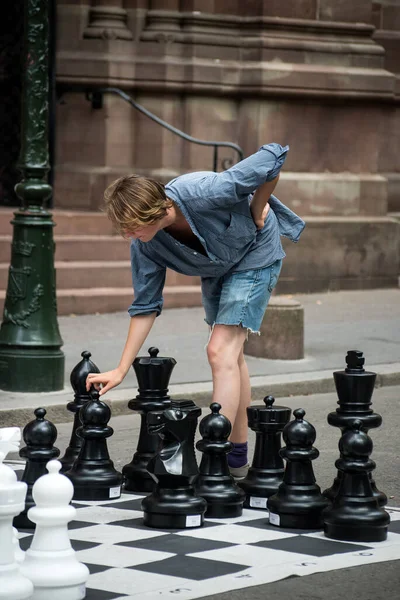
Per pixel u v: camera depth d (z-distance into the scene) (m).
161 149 21.67
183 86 21.66
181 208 8.10
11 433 6.71
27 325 13.15
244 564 6.83
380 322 19.17
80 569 6.16
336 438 11.65
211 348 8.69
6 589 5.66
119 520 7.89
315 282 22.81
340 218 23.19
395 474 9.97
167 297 20.23
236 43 22.12
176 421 7.61
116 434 11.83
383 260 23.81
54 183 21.72
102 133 21.44
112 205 7.73
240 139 22.33
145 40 21.62
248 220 8.43
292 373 14.80
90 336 17.02
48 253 13.29
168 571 6.67
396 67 25.59
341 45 22.98
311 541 7.40
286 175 22.56
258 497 8.30
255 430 8.41
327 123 23.08
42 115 13.25
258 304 8.72
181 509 7.61
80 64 21.38
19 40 22.11
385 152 25.47
